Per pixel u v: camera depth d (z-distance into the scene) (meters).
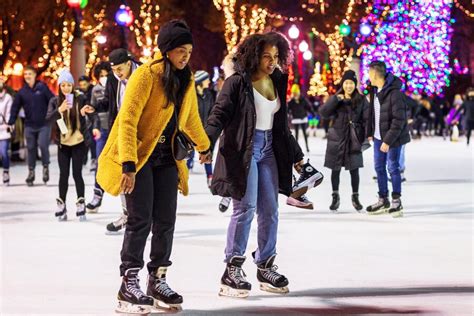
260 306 8.35
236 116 8.66
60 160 14.77
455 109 50.56
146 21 52.91
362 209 16.12
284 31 61.00
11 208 16.86
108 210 16.47
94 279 9.71
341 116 15.86
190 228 13.78
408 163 28.66
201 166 27.92
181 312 8.10
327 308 8.26
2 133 22.12
